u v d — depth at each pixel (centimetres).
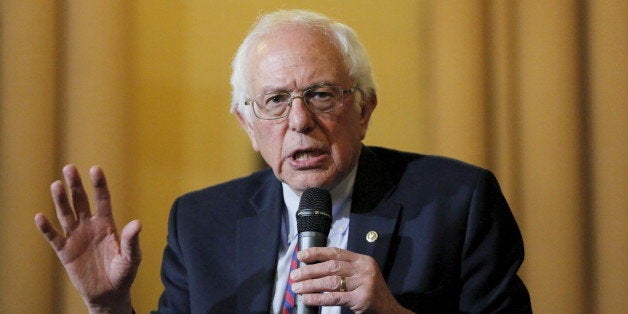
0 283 917
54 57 936
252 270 640
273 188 693
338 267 503
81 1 938
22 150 926
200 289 646
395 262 620
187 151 941
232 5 944
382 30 938
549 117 915
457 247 625
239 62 640
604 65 916
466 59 918
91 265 579
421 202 647
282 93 595
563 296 906
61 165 932
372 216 639
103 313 593
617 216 902
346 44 616
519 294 622
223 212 693
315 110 596
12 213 921
